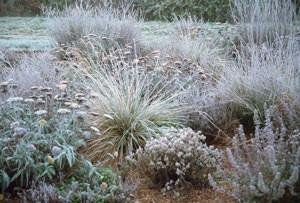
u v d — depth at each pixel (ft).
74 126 9.90
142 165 9.62
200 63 15.90
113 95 11.94
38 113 9.20
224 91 12.37
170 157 9.39
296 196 8.10
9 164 8.78
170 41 17.97
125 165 9.91
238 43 18.76
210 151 9.59
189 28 19.95
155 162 9.41
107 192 8.75
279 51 13.58
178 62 14.14
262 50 14.44
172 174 9.50
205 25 22.29
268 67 12.55
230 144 11.23
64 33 18.26
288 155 8.27
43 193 8.34
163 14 32.19
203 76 13.41
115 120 11.21
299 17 20.72
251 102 12.05
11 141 9.09
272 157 7.89
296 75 12.05
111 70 14.62
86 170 9.30
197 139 9.67
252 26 18.40
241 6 21.26
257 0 18.94
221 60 15.97
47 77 13.06
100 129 11.09
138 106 11.81
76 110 10.32
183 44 17.42
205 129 11.95
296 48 14.67
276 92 11.70
